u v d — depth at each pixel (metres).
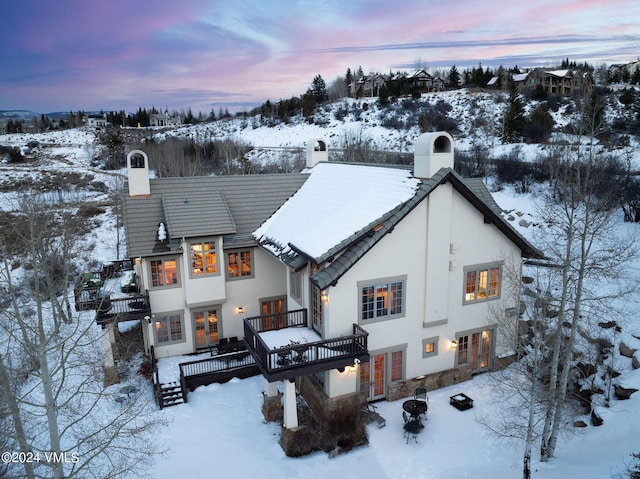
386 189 18.06
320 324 17.23
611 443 14.02
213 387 19.48
